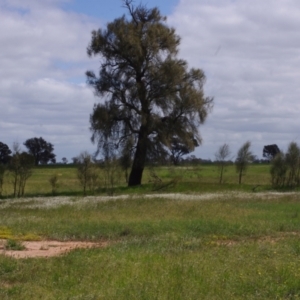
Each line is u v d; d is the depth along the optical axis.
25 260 13.97
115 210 28.94
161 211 27.95
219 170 65.81
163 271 11.89
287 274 11.89
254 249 15.51
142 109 50.62
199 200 35.47
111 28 50.03
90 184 47.47
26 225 22.33
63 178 67.75
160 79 50.00
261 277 11.57
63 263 13.31
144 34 50.38
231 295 10.23
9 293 10.62
